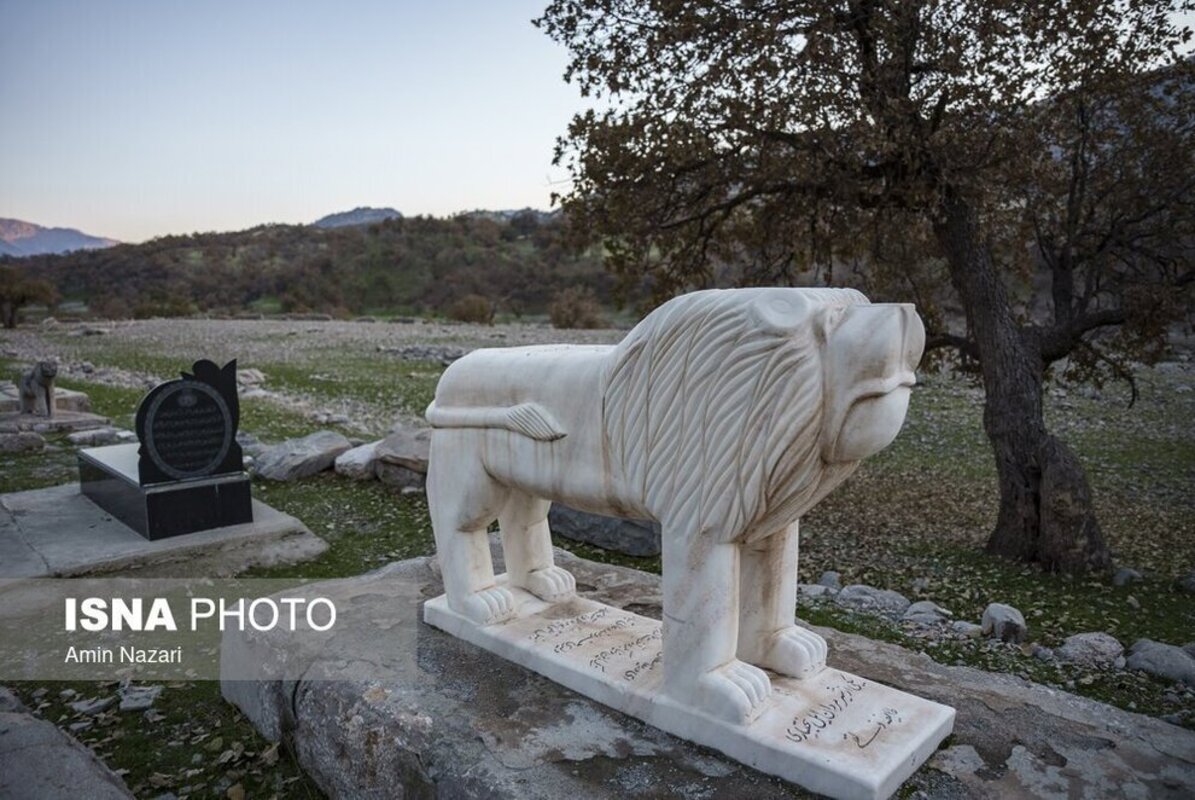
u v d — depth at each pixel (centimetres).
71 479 835
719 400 259
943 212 677
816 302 249
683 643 278
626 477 287
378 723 298
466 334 2698
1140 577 602
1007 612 492
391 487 805
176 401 623
